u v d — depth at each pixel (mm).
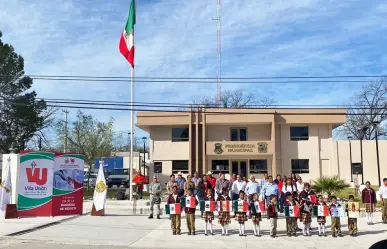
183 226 17609
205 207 15766
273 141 39781
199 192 20422
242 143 40062
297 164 40719
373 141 41906
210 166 41156
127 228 16938
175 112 40844
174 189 16219
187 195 16016
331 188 27062
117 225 17656
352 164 41531
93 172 58125
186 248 13406
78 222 18312
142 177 28109
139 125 41469
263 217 20203
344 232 16438
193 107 39969
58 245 13352
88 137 54719
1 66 39875
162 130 42031
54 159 20156
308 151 40719
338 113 38812
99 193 20844
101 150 54562
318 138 40812
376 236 15711
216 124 41125
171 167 41531
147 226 17516
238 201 15750
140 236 15281
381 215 20484
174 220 15805
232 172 41125
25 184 19469
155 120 41031
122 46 26078
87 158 54000
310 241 14773
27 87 41938
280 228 17281
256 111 40344
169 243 14125
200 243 14195
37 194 19672
